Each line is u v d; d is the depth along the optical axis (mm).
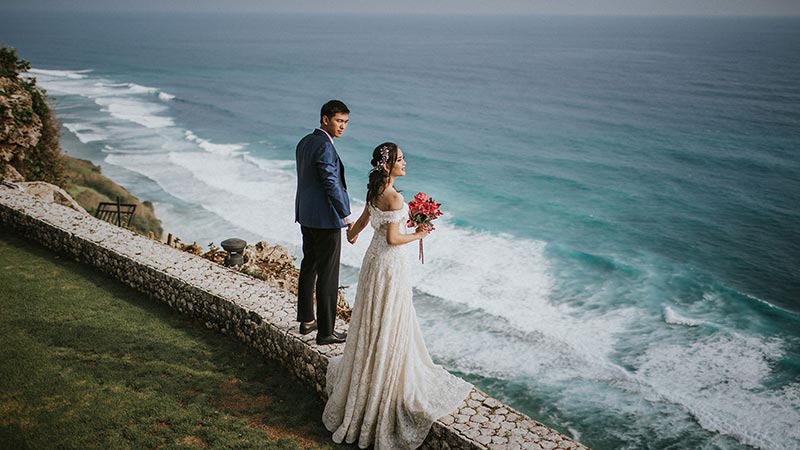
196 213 33469
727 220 34406
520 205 37406
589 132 61156
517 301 22016
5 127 15828
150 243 9000
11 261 9227
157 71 115188
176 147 50625
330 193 5242
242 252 9570
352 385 5102
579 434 14469
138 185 38562
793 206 36750
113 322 7316
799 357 18250
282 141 55719
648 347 18688
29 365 6203
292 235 30375
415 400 5113
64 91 82562
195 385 6020
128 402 5672
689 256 28828
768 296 24266
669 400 15648
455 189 41062
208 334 7156
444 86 99250
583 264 26312
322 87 97000
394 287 4875
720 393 16062
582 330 19828
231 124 63594
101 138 52750
